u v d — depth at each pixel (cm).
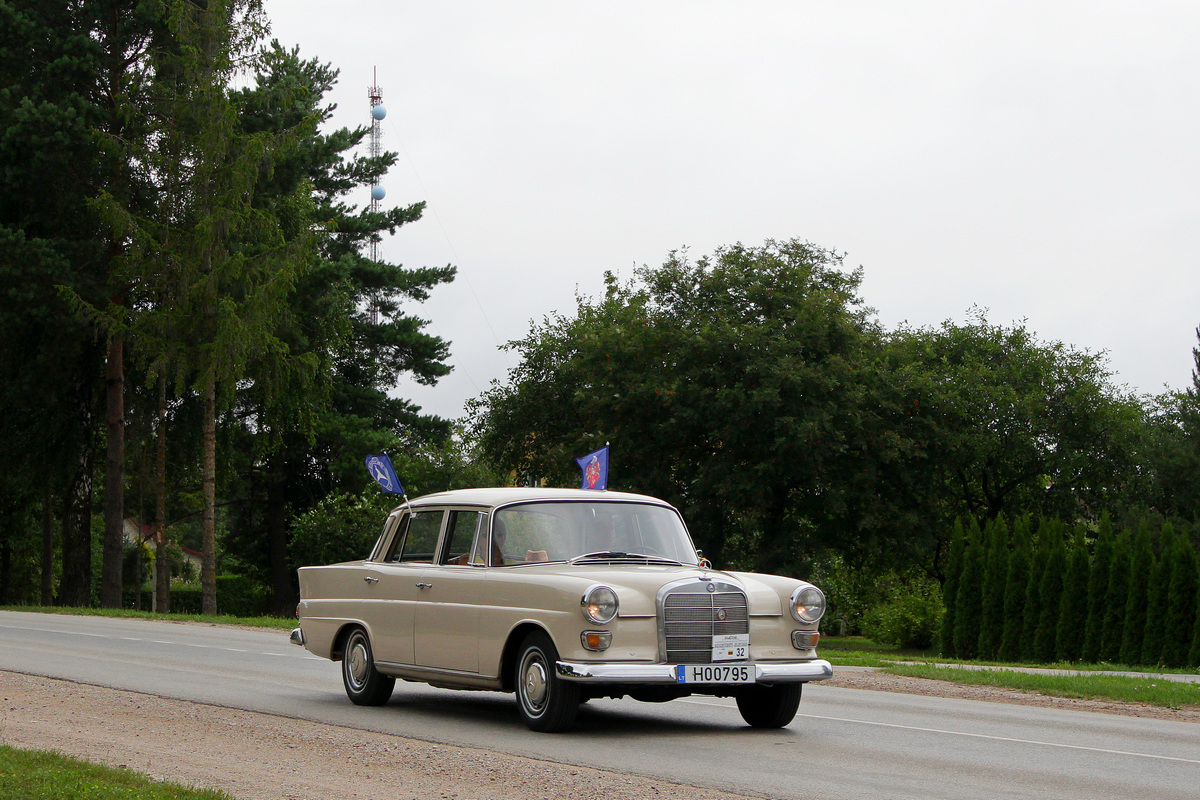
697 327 6181
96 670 2556
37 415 6681
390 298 9150
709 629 1638
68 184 5984
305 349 6931
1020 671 3145
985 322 7931
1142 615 4638
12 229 5866
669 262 6562
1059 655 4872
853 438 5997
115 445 6400
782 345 5872
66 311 5916
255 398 6388
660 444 6281
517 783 1258
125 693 2116
